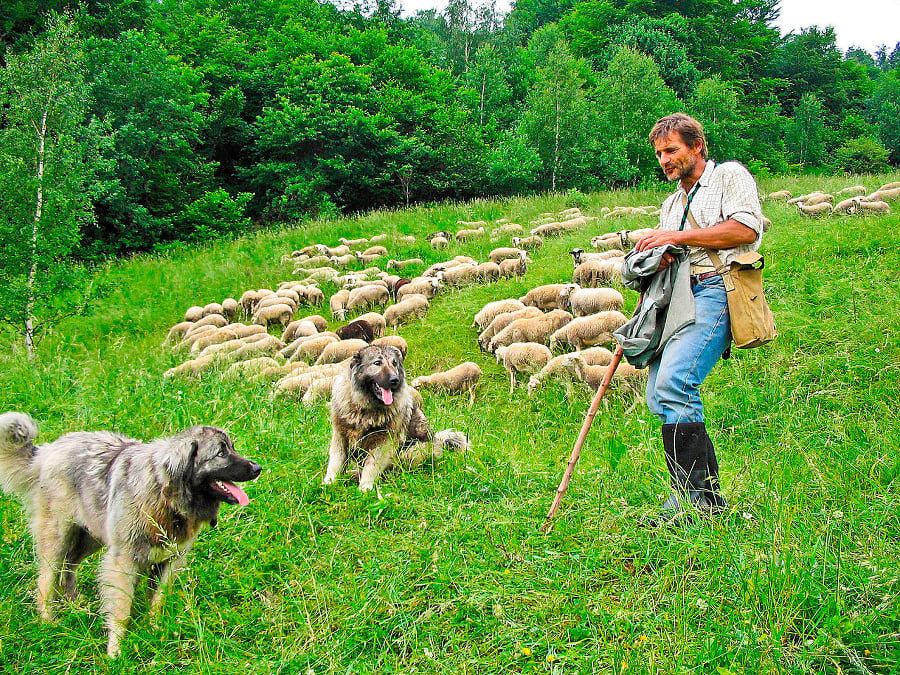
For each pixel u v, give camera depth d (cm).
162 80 2425
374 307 1208
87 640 343
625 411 700
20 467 393
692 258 403
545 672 302
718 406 641
